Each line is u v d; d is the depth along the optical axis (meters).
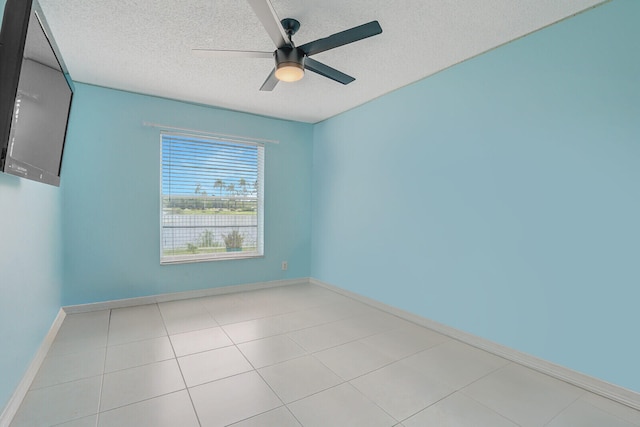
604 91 1.79
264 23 1.62
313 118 4.09
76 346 2.30
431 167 2.76
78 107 2.95
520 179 2.16
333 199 3.99
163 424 1.51
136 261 3.26
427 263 2.80
